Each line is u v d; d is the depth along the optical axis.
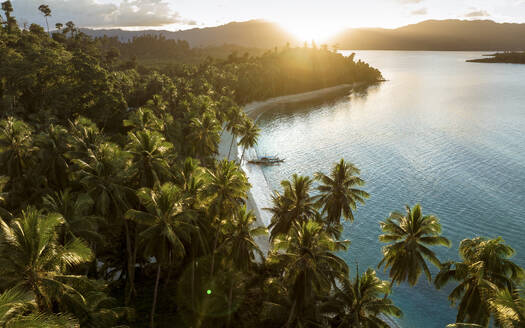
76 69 81.56
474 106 172.62
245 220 30.17
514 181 79.44
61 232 24.25
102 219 28.16
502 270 26.00
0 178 29.53
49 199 26.73
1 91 78.06
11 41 101.12
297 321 26.86
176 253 26.02
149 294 35.97
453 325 19.38
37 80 81.44
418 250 31.02
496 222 61.97
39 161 41.25
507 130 125.81
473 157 96.75
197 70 197.75
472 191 74.62
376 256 53.22
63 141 40.62
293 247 26.75
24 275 16.25
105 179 31.00
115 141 56.47
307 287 25.33
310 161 96.56
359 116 159.25
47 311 16.73
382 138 119.25
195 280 30.88
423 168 89.12
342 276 28.06
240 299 32.62
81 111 81.06
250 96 192.62
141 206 32.84
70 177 38.47
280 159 96.06
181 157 66.19
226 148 105.44
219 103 122.81
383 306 26.17
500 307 17.45
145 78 154.50
